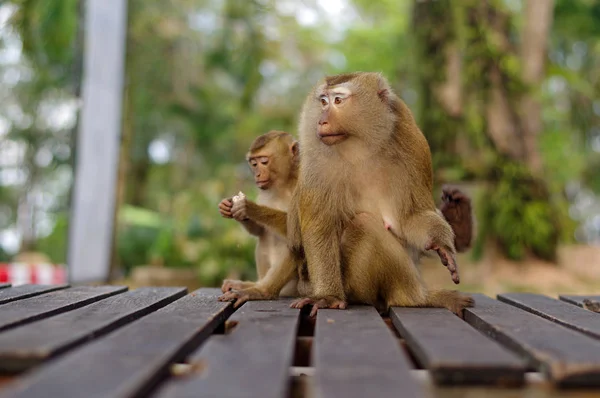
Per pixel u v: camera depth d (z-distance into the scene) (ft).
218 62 74.84
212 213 50.57
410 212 15.19
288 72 87.66
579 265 42.27
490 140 42.22
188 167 88.33
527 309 14.75
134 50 67.36
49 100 80.79
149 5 68.49
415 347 9.78
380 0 77.36
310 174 15.11
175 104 80.02
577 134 77.82
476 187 41.75
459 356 8.46
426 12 44.16
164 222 58.54
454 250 14.51
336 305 14.16
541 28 47.88
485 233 41.32
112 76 35.50
